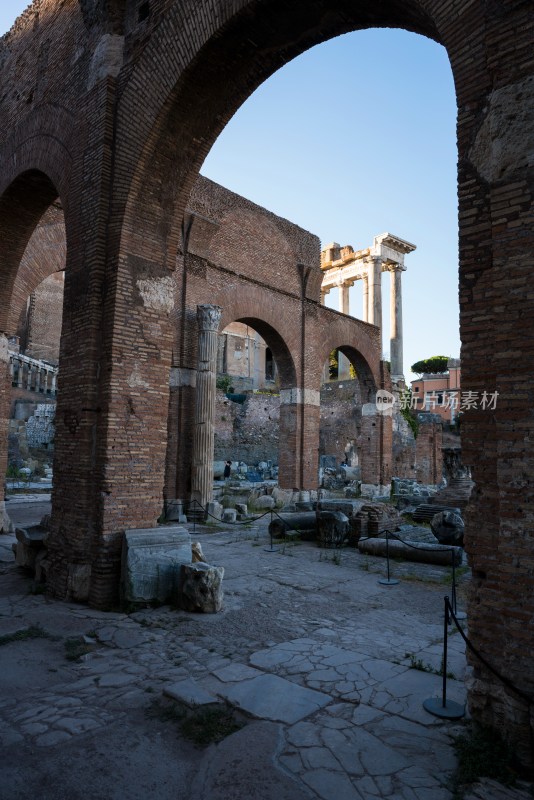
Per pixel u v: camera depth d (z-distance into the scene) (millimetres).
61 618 6930
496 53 4340
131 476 7895
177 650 5938
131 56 8375
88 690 4957
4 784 3572
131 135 8125
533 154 4074
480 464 4270
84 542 7676
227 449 35438
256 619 7078
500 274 4156
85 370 7949
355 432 37156
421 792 3461
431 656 5816
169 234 8602
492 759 3768
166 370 8461
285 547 12523
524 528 3857
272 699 4699
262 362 53250
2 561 10188
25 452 28203
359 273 41656
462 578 9688
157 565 7570
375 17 6508
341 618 7246
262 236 20359
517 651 3828
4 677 5211
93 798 3471
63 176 9336
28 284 14102
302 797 3398
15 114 11508
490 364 4297
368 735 4141
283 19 6918
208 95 7914
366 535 12750
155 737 4184
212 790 3502
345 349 25812
